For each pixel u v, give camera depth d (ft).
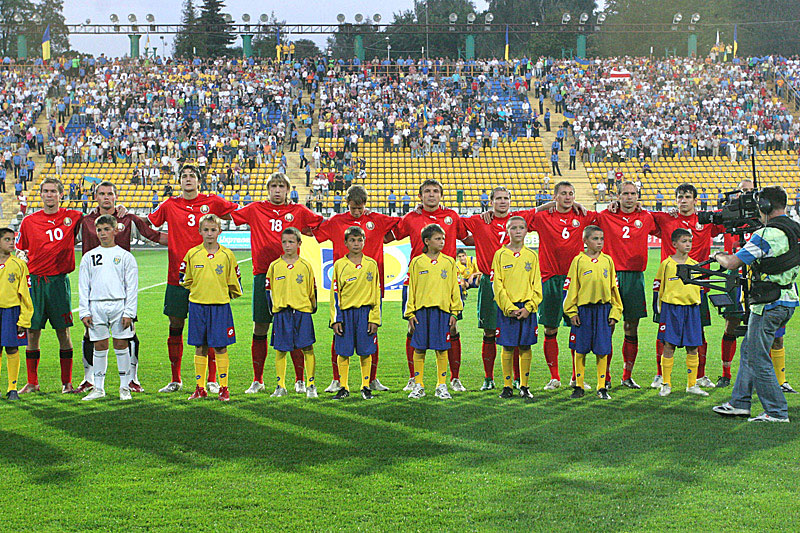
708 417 21.98
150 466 17.71
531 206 112.98
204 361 25.13
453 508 15.16
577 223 26.71
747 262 21.21
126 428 20.95
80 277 25.25
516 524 14.40
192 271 24.54
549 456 18.25
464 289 46.14
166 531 14.25
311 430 20.66
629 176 118.32
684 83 146.92
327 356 33.17
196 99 135.95
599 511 14.94
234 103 134.72
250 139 120.67
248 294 54.95
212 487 16.37
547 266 26.94
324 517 14.80
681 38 213.46
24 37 168.25
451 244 26.71
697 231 26.99
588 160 122.01
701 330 25.29
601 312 24.90
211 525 14.48
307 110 134.21
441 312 24.99
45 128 132.16
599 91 143.64
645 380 28.07
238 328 40.86
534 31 160.97
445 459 18.07
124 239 26.61
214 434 20.30
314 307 25.52
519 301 24.82
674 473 16.97
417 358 25.29
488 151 125.08
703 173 118.42
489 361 26.58
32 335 26.20
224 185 112.98
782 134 125.29
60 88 139.74
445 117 131.95
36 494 16.03
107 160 121.49
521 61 150.10
